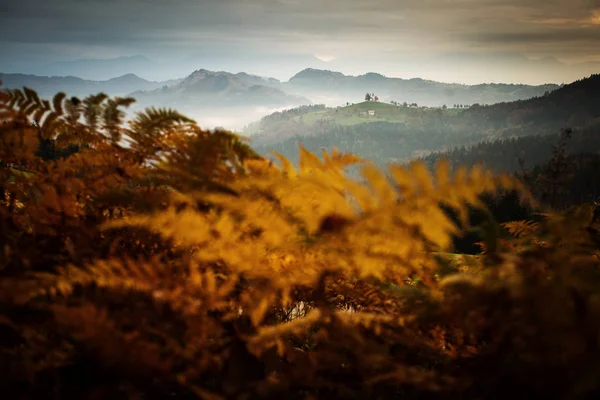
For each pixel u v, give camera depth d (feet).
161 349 3.74
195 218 4.13
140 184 4.61
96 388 3.68
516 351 3.33
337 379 4.14
